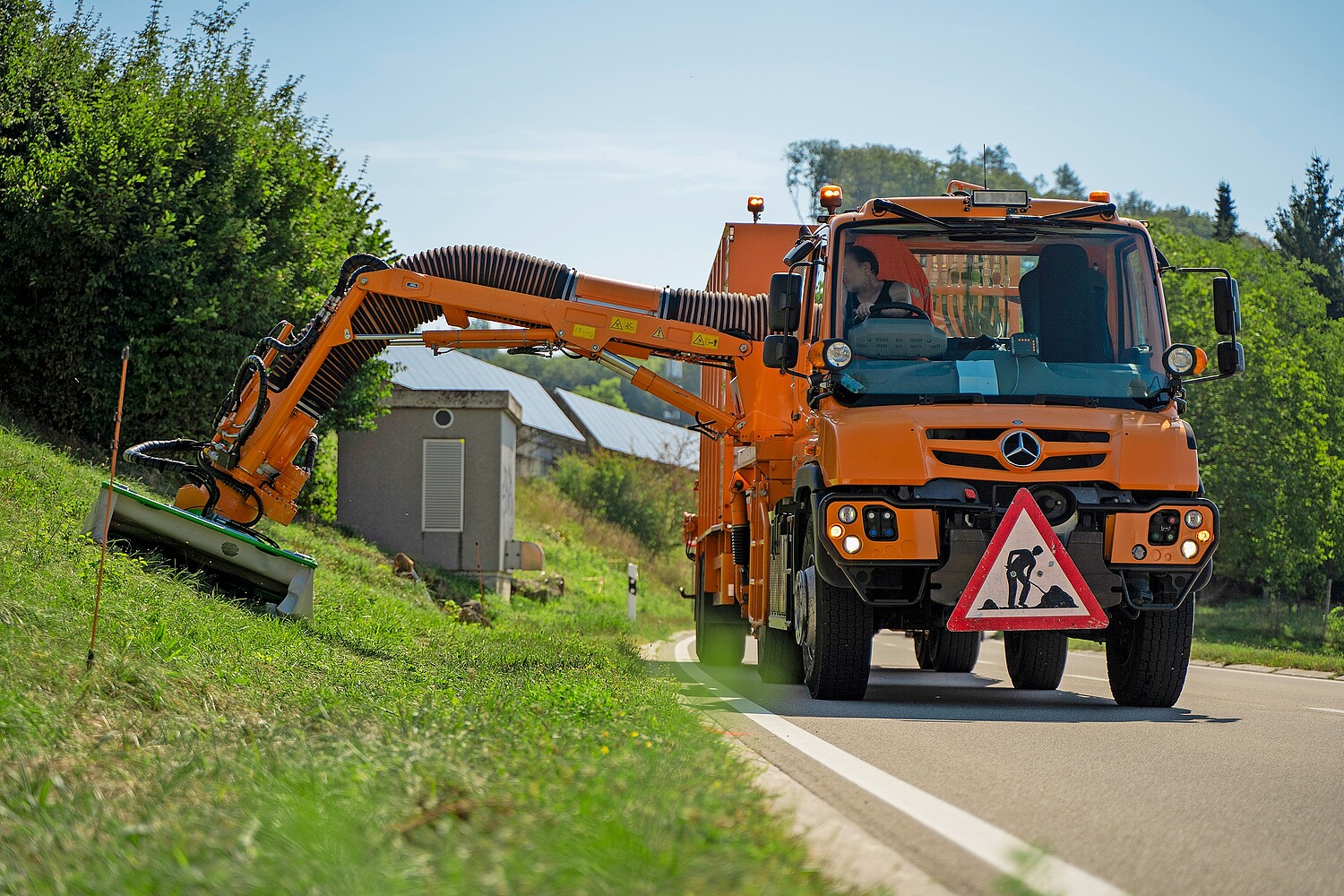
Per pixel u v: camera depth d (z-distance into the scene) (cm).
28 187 1692
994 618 827
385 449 2319
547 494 5072
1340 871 384
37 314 1788
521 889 286
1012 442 837
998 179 9662
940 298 919
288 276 1977
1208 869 382
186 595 880
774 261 1396
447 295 1227
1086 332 910
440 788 400
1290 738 696
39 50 1880
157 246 1759
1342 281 7606
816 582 895
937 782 527
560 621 2244
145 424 1872
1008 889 339
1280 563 3694
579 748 501
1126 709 888
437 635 1268
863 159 9738
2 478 1122
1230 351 899
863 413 864
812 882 320
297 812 349
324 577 1505
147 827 350
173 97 1900
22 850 343
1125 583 845
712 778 457
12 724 452
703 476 1584
